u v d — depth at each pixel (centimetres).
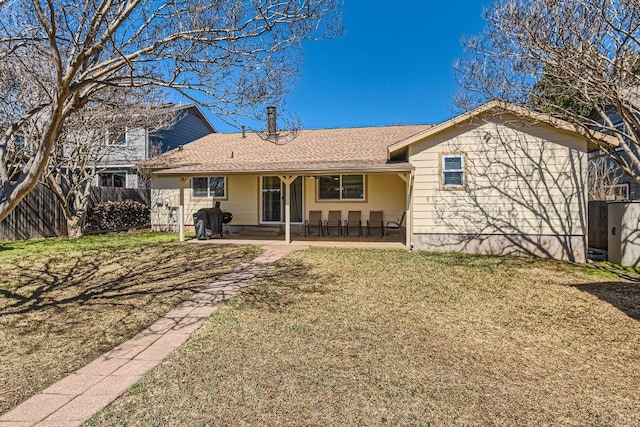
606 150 768
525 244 929
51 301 518
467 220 956
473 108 887
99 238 1211
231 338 388
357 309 491
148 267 754
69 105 394
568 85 673
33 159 395
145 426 237
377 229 1248
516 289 609
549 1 621
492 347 377
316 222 1268
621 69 567
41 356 341
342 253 916
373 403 268
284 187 1309
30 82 762
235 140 1514
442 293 577
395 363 334
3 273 686
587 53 600
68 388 283
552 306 519
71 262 796
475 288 611
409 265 780
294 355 347
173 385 289
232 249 977
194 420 244
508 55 708
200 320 443
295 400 270
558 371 327
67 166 1280
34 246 1012
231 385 290
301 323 435
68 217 1238
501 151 938
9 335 390
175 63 450
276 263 793
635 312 496
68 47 464
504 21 691
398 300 536
